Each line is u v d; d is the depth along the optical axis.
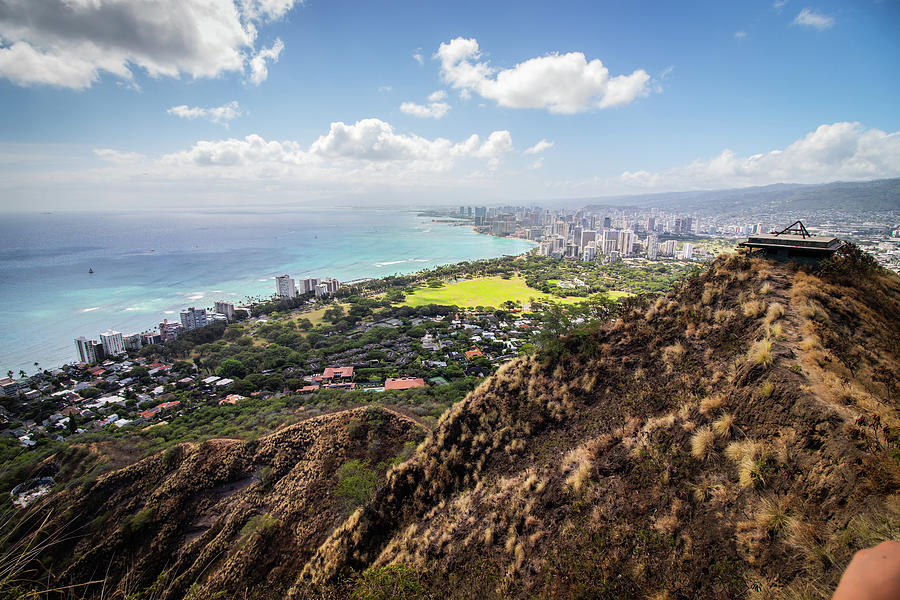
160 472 37.75
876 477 8.80
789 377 11.77
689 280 19.50
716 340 16.06
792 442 10.61
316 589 22.80
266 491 36.22
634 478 13.62
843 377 11.61
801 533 9.11
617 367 18.75
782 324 13.99
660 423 14.41
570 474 15.70
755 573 9.50
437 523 20.02
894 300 16.03
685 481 12.26
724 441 12.17
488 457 20.97
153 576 31.62
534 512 15.77
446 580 16.52
